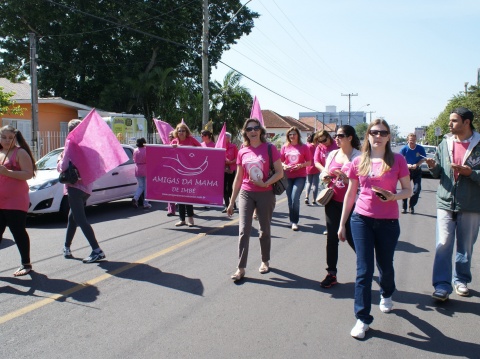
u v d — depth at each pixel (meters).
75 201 6.04
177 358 3.53
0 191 5.35
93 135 6.05
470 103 29.97
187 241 7.45
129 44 30.50
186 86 31.81
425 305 4.73
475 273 5.88
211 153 8.45
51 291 4.98
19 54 28.58
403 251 7.06
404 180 4.10
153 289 5.08
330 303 4.75
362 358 3.58
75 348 3.67
